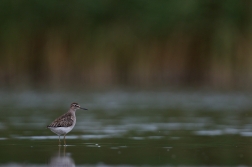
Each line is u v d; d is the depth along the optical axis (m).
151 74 52.28
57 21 51.66
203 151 17.39
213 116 28.48
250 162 15.49
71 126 18.81
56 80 52.34
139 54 52.06
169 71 52.28
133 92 44.12
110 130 22.88
